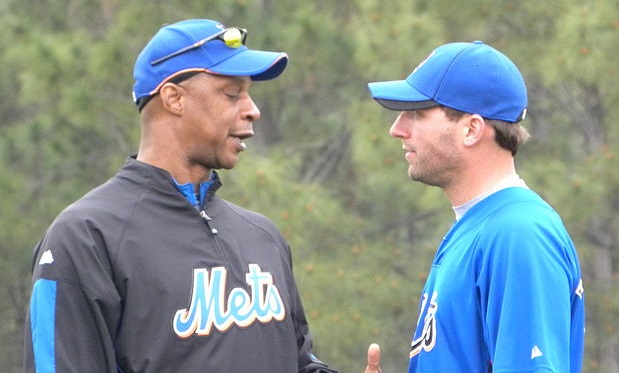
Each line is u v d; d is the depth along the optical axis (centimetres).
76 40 3888
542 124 4259
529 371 1051
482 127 1133
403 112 1175
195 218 1148
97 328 1081
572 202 3278
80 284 1079
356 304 3528
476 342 1099
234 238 1175
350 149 4331
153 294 1099
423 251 3934
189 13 3862
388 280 3647
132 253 1103
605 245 3938
